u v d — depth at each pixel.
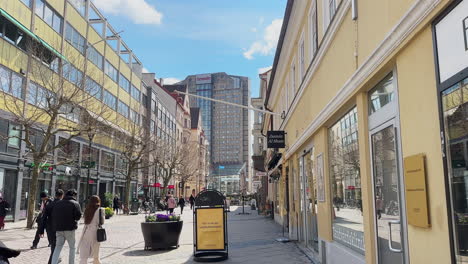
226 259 10.31
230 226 21.67
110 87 40.03
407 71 4.03
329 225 8.08
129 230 19.59
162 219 12.52
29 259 10.34
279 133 16.16
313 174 10.13
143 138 38.50
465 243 3.00
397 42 4.14
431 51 3.52
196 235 10.42
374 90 5.36
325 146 8.41
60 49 29.11
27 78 24.45
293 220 14.66
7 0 22.98
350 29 6.09
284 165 17.98
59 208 8.16
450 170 3.20
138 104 50.75
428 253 3.58
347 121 6.85
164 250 12.13
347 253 6.62
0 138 20.08
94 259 8.41
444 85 3.27
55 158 28.53
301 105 11.53
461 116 3.04
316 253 9.92
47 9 27.80
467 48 2.96
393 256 4.65
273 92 22.28
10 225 21.45
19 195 24.22
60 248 8.16
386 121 4.87
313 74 9.27
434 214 3.46
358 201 6.19
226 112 131.25
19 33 24.25
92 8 36.59
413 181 3.84
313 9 9.80
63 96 20.75
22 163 24.53
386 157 4.90
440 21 3.35
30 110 22.08
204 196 10.59
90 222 8.38
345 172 7.02
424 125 3.67
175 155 51.59
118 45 43.72
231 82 132.50
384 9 4.62
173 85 92.94
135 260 10.34
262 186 38.81
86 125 24.36
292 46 13.52
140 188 52.22
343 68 6.55
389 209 4.79
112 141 40.47
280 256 10.51
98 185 37.31
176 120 78.00
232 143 129.25
